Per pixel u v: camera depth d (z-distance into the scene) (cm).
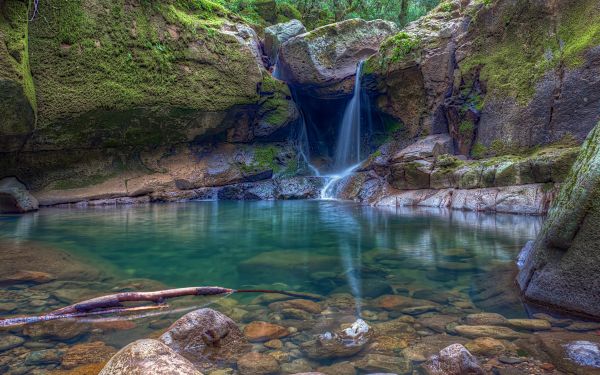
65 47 1020
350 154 1551
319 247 519
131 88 1135
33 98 939
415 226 687
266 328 243
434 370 189
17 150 1002
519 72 985
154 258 457
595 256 251
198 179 1330
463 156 1095
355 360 203
